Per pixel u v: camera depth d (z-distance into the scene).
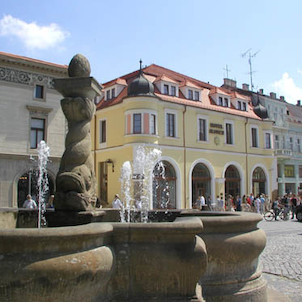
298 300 5.41
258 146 37.84
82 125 5.33
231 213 5.53
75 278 2.88
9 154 23.25
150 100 28.19
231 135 35.62
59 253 2.89
